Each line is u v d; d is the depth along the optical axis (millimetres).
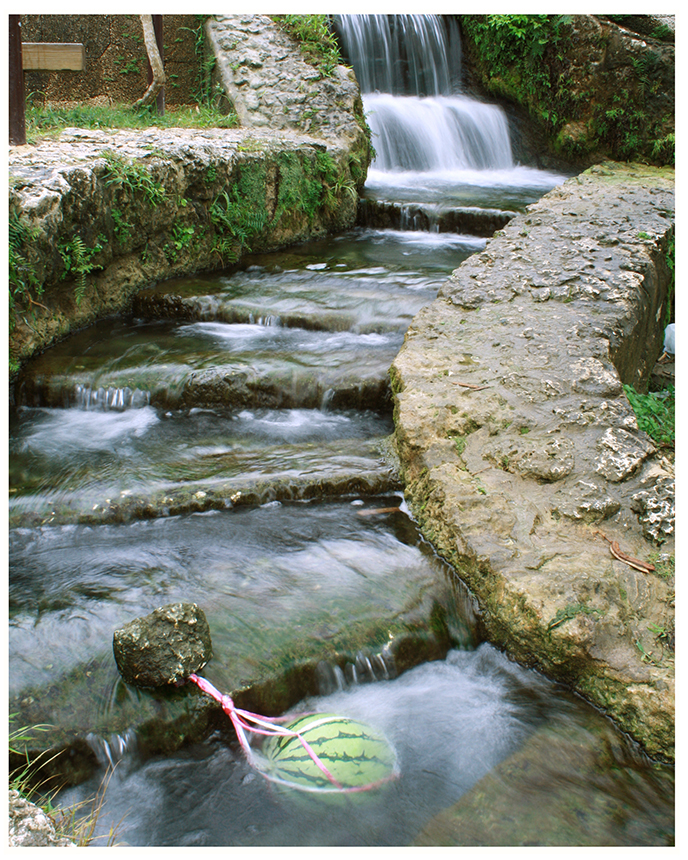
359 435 5383
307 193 9688
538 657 3439
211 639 3348
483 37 13391
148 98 10562
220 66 11188
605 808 2816
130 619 3484
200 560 3984
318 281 7859
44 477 4738
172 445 5215
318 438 5348
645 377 6355
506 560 3650
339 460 4867
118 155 7281
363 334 6656
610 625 3312
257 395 5746
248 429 5492
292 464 4805
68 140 7684
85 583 3781
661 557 3627
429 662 3553
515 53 13000
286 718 3156
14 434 5414
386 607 3637
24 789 2801
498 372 4816
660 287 6602
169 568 3912
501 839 2662
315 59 11406
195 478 4660
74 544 4164
